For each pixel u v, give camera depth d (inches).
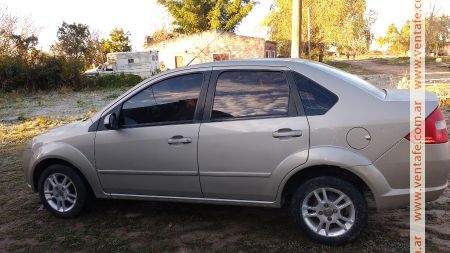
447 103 470.6
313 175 147.9
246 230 164.6
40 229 175.3
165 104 165.5
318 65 156.8
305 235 155.1
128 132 167.8
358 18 1844.2
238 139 150.8
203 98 159.3
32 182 190.1
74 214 183.2
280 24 1815.9
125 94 172.9
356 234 143.6
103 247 155.4
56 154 178.7
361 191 145.6
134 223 177.0
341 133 140.2
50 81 1132.5
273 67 153.3
